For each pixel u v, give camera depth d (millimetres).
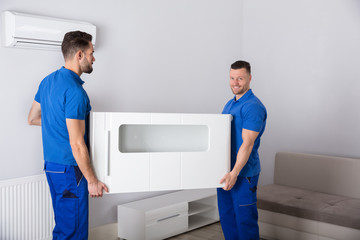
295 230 2906
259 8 4086
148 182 1970
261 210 3092
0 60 2406
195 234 3191
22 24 2355
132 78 3143
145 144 2004
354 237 2605
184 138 2068
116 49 3014
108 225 3045
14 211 2432
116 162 1911
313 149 3717
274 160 3980
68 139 1983
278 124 3963
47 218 2613
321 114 3658
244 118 2242
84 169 1874
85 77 2822
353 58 3451
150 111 3303
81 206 2020
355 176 3137
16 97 2490
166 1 3395
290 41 3852
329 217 2709
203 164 2059
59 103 1948
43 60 2607
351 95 3473
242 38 4246
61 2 2654
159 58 3354
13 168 2500
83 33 2096
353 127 3463
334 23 3553
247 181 2316
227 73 4086
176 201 3180
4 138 2449
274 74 3982
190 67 3654
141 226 2896
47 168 2047
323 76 3637
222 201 2506
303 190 3354
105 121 1897
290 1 3840
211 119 2059
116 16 3002
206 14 3801
